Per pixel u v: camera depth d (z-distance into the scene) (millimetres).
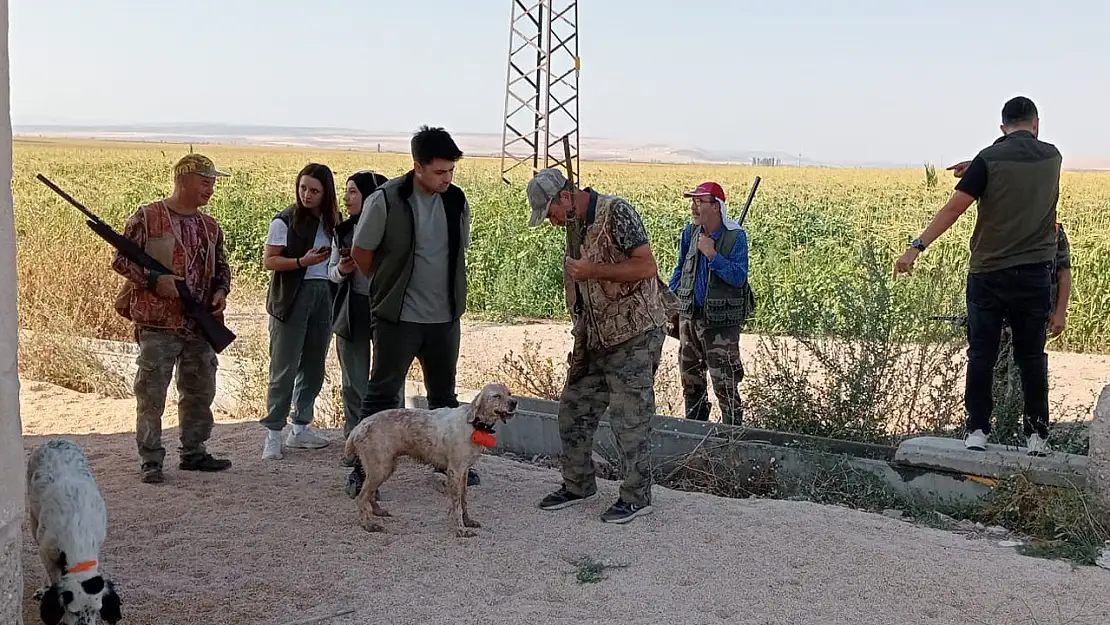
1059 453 5719
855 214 24266
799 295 10484
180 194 6031
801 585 4598
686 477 6480
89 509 3928
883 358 6816
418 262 5727
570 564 4879
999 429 6398
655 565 4836
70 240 13445
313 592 4496
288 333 6566
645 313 5340
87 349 9703
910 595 4484
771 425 7000
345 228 6273
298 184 6488
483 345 11898
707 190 6941
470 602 4410
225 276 6336
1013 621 4246
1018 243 5551
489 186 25172
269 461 6645
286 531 5254
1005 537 5312
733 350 7059
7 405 3244
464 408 5211
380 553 4977
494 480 6262
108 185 30406
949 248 14164
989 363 5762
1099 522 5184
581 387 5676
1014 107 5656
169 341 5996
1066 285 6547
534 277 14484
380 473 5293
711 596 4492
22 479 3365
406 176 5719
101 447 7059
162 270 5871
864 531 5270
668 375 8875
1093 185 37219
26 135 171000
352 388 6496
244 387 8750
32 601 4395
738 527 5273
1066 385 9336
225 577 4656
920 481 5930
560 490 5805
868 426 6719
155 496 5816
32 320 10984
